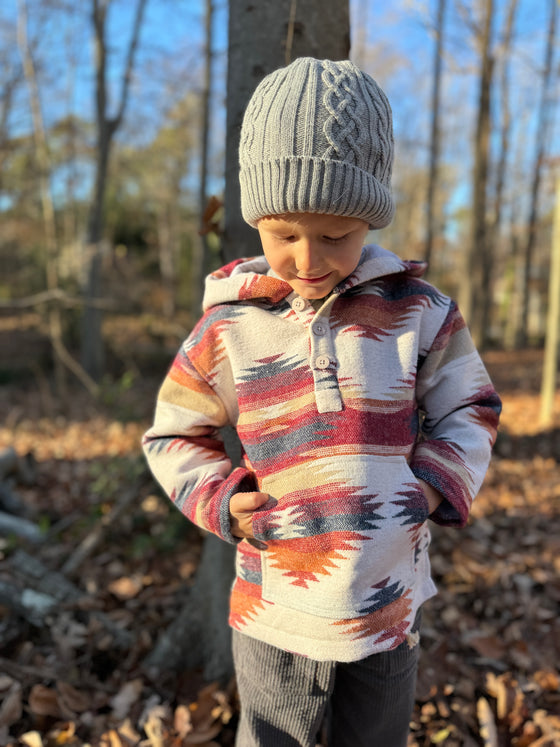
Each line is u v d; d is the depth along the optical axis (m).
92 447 5.80
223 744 1.72
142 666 2.02
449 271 27.09
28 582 2.34
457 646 2.23
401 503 1.02
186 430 1.18
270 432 1.08
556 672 2.10
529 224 17.34
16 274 16.77
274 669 1.13
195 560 2.93
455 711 1.83
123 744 1.65
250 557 1.13
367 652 1.01
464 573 2.83
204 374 1.16
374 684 1.15
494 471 4.84
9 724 1.77
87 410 8.16
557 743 1.70
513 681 1.93
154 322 16.05
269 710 1.17
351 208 0.93
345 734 1.24
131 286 19.83
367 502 1.00
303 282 1.02
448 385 1.15
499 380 11.55
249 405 1.10
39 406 8.77
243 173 1.01
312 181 0.90
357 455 1.02
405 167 22.48
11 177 12.98
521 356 15.95
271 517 1.05
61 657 2.04
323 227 0.95
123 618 2.37
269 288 1.11
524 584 2.77
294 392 1.07
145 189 22.14
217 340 1.15
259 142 0.95
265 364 1.10
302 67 0.97
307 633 1.04
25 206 14.75
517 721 1.78
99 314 11.71
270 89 0.98
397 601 1.04
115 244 24.25
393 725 1.22
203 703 1.77
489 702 1.89
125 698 1.85
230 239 1.73
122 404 8.05
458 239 26.56
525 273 17.64
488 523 3.62
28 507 3.66
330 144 0.91
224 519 1.05
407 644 1.13
